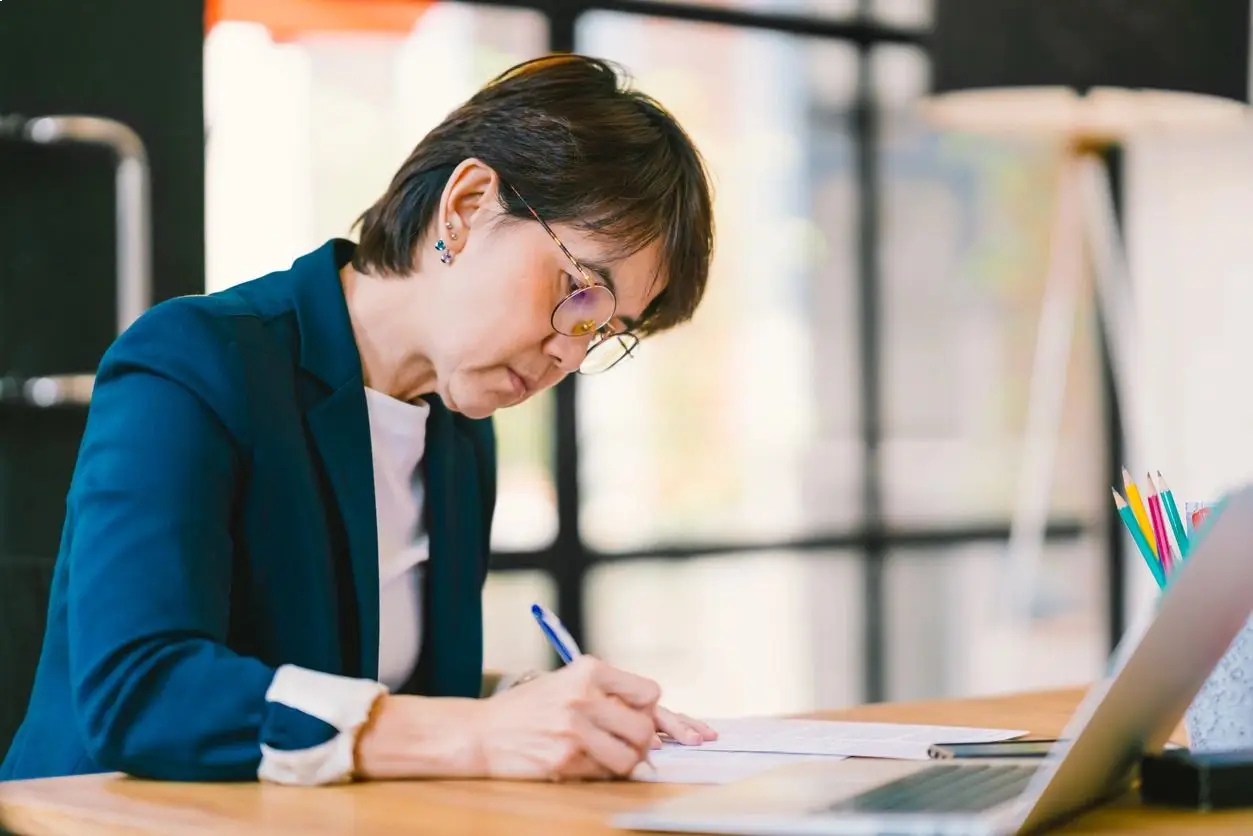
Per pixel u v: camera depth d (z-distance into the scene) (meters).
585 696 1.18
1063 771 0.92
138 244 2.94
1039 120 3.88
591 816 1.04
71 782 1.21
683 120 4.40
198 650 1.23
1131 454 5.07
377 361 1.54
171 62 2.98
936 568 4.81
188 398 1.35
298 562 1.43
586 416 4.27
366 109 3.83
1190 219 5.07
